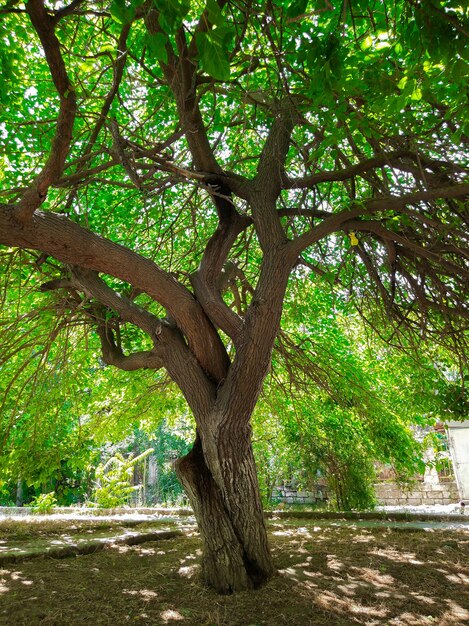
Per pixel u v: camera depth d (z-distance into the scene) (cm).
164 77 515
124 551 600
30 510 1152
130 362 565
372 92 325
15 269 621
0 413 635
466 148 456
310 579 431
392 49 289
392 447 997
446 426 1026
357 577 439
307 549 561
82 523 826
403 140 455
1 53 449
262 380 437
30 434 800
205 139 519
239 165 724
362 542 607
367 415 895
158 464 2328
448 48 220
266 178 525
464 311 526
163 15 190
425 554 531
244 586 405
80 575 471
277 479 1316
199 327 462
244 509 424
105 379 984
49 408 786
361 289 659
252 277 774
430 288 635
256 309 442
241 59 441
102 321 613
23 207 359
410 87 277
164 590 416
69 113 295
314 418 1047
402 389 968
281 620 343
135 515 1064
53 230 393
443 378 880
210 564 418
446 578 437
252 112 556
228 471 423
